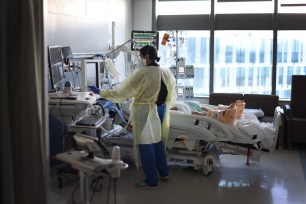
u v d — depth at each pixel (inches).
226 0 245.4
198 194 138.1
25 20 87.5
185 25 254.2
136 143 142.0
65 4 171.0
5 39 85.4
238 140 153.3
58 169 141.9
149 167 141.7
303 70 244.8
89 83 168.6
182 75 221.5
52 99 128.6
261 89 253.4
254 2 241.9
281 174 161.9
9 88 89.0
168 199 132.9
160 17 257.6
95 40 203.6
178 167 172.4
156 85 139.8
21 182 90.1
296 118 205.5
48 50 126.3
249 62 252.1
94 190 140.2
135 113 140.7
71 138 103.7
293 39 241.6
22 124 89.2
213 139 153.1
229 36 251.1
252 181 152.9
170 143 161.2
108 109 156.9
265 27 241.1
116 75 173.2
